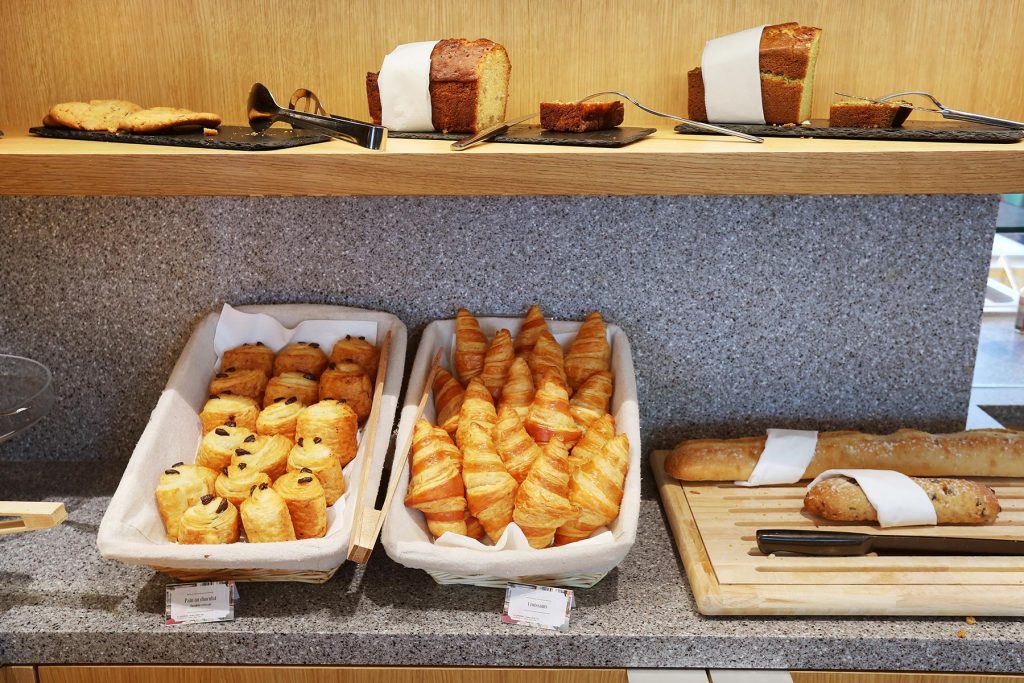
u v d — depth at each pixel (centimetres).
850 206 133
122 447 150
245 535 112
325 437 119
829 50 124
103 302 141
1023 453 130
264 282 141
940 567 112
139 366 145
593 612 110
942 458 130
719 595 107
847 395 145
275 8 124
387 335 134
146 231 137
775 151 99
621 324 142
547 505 105
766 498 129
